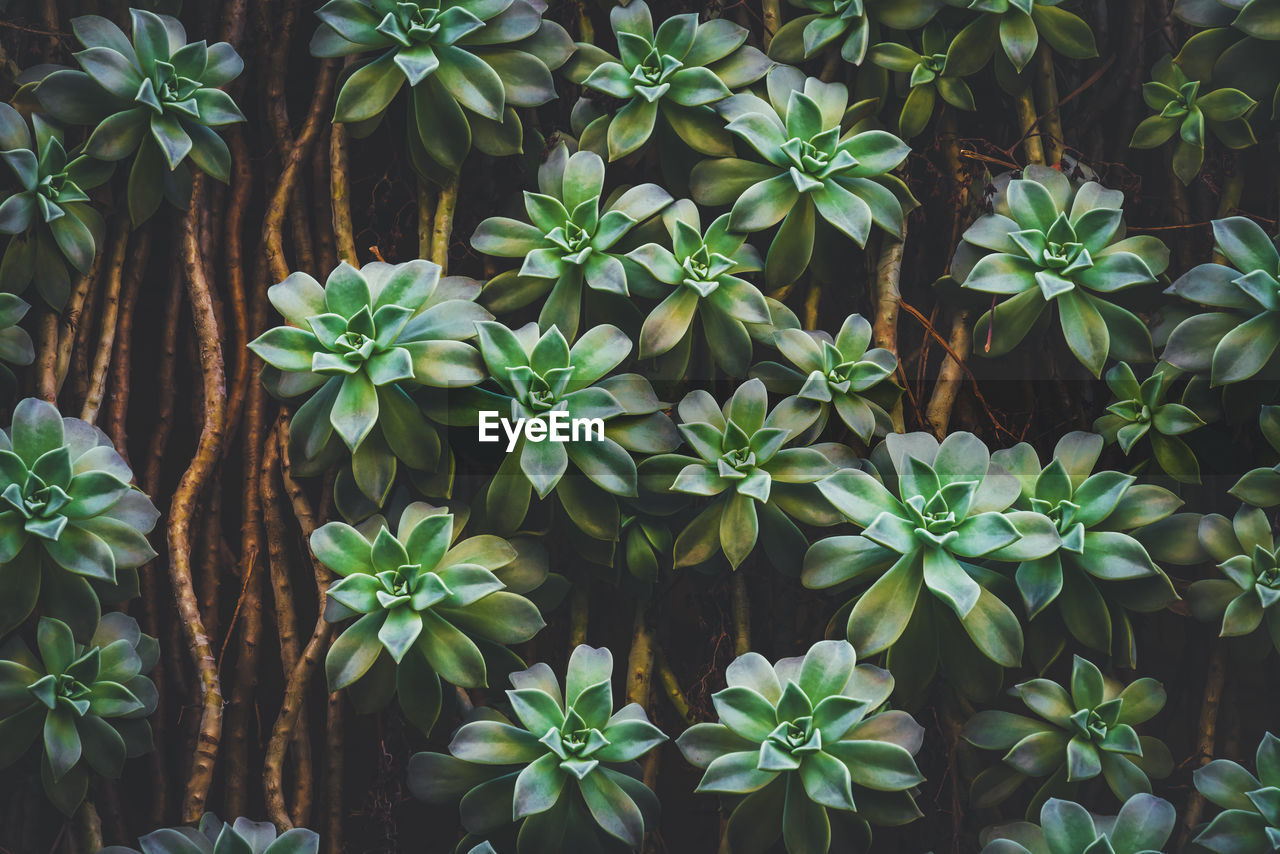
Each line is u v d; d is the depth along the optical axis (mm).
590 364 1035
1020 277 1051
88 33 1050
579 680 1031
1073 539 1024
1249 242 1049
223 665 1106
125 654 1051
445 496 1049
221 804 1097
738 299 1048
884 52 1084
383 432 1031
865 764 1011
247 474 1096
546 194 1070
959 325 1097
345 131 1099
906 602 1018
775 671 1043
